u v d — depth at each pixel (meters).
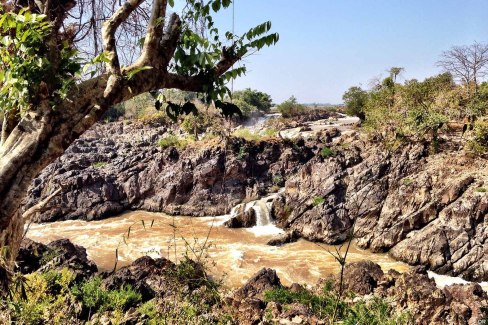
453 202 20.09
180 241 21.77
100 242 21.97
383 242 20.75
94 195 28.28
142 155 32.03
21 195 2.23
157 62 2.79
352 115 47.38
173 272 4.04
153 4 2.77
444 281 17.64
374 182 23.02
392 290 10.65
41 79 2.36
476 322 9.08
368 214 22.16
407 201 21.33
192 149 30.75
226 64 3.11
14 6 2.80
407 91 30.81
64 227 25.44
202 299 4.45
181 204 28.67
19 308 3.30
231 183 28.97
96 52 3.33
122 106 51.84
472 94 29.59
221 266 18.34
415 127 26.44
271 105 74.62
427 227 19.98
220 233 24.02
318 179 25.05
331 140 34.69
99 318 6.74
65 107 2.43
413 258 19.12
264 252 20.91
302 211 24.02
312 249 21.39
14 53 2.43
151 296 8.92
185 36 2.98
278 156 31.56
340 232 22.20
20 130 2.34
